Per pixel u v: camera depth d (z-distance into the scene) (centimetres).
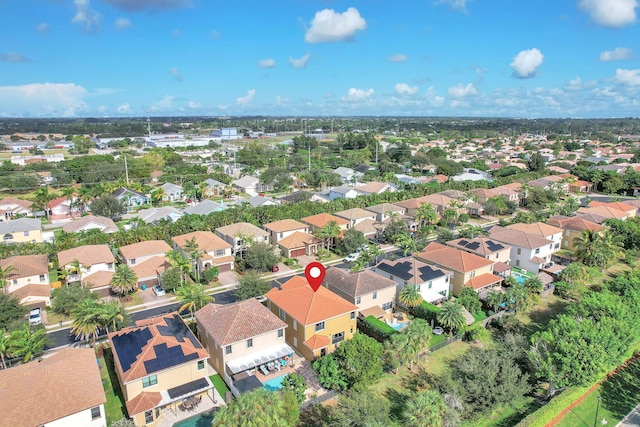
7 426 3070
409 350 4372
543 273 7212
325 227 8075
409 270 6053
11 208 11125
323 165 19025
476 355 4375
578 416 4062
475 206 11294
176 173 16312
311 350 4581
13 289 5969
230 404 3341
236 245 7712
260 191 14800
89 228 8644
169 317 4753
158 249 7069
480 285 6212
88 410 3381
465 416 3869
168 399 3728
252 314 4600
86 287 5862
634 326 4791
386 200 11756
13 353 4203
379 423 3344
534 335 4697
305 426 3725
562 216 9631
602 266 7481
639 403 4294
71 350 4059
